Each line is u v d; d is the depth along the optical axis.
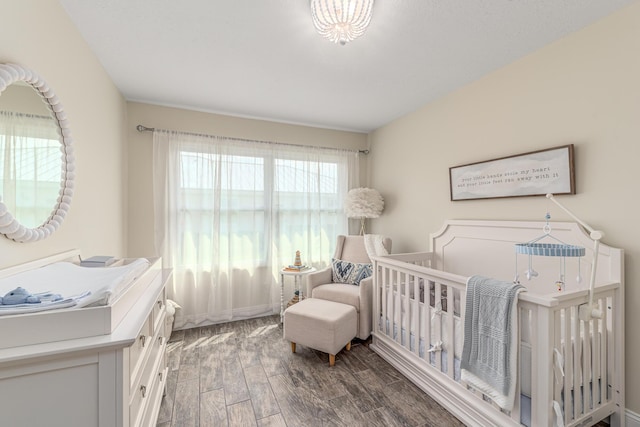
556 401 1.28
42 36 1.34
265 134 3.38
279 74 2.30
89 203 1.87
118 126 2.54
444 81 2.45
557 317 1.30
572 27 1.74
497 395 1.40
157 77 2.34
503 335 1.37
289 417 1.65
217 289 3.06
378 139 3.72
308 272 3.05
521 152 2.08
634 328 1.55
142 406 1.20
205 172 3.05
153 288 1.46
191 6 1.54
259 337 2.73
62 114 1.45
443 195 2.76
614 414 1.56
